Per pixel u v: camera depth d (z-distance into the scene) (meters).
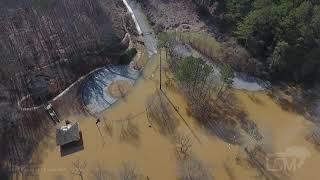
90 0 118.62
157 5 120.62
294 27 95.06
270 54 99.69
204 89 96.94
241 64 101.94
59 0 117.00
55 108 93.62
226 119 91.88
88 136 88.38
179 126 90.38
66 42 106.56
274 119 92.38
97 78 100.88
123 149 86.00
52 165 83.31
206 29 112.31
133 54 106.62
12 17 113.06
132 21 116.06
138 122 91.12
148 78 100.94
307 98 97.06
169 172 81.94
